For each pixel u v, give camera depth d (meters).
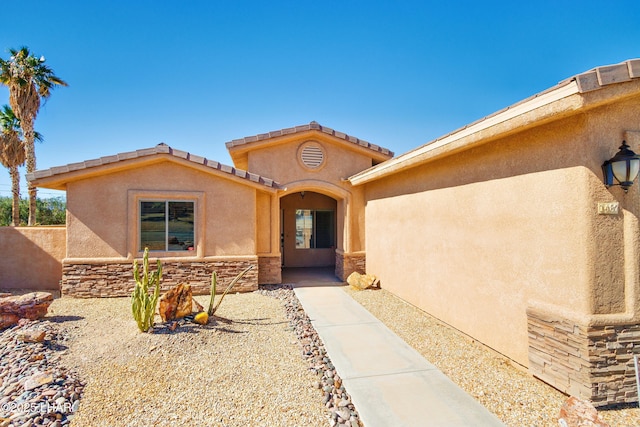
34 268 13.59
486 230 7.64
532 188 6.34
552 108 5.31
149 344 7.26
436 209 9.73
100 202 12.42
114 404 5.29
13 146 27.30
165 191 12.85
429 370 6.63
